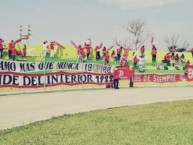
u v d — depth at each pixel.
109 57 27.95
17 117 12.10
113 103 16.75
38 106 14.88
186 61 32.81
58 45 27.14
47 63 22.14
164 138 8.79
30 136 8.70
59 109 14.24
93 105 15.78
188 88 28.45
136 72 29.19
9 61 19.86
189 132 9.61
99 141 8.33
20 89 20.45
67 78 23.31
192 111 13.95
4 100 16.44
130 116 12.34
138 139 8.62
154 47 31.12
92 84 24.95
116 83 25.48
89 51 28.14
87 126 10.18
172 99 19.44
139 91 23.78
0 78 19.47
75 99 17.80
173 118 12.10
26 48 25.17
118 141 8.38
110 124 10.57
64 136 8.78
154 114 12.95
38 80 21.44
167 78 31.25
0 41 24.12
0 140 8.25
